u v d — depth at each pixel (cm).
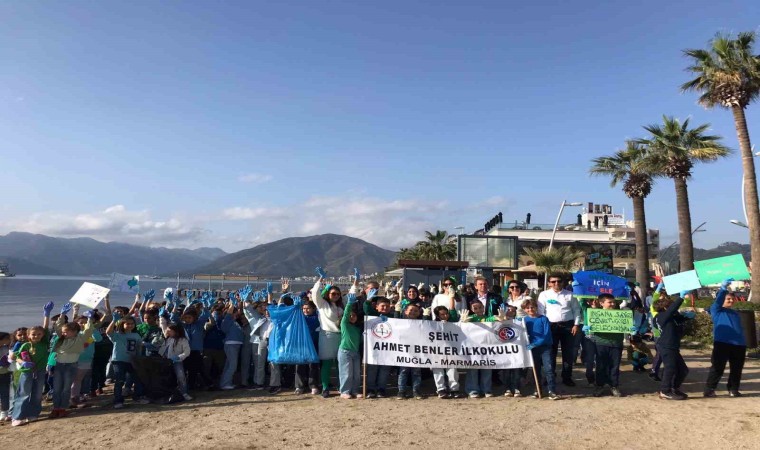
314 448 600
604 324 873
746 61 2209
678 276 964
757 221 2086
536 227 6494
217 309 1035
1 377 791
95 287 991
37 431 707
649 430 670
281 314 920
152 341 922
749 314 1405
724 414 745
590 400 847
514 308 934
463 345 877
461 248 3603
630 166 2997
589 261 3878
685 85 2409
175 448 607
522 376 984
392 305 1130
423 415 748
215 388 977
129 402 879
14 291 10975
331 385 1009
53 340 830
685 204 2602
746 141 2177
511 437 639
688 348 1534
